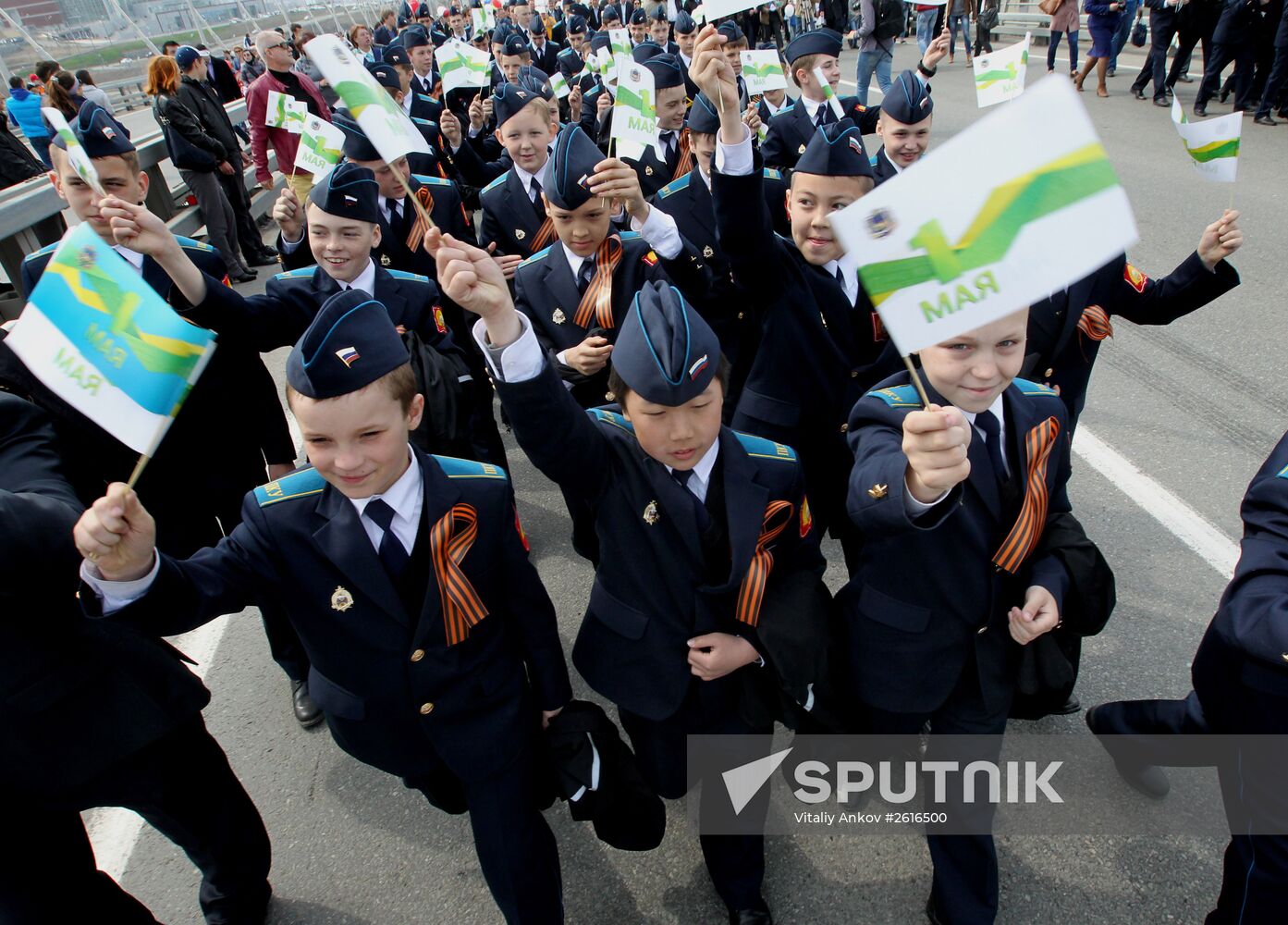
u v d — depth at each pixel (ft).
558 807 9.81
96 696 6.50
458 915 8.68
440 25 79.05
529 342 6.54
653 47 25.63
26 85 32.24
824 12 54.65
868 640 7.61
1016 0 65.00
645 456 7.32
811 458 10.89
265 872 8.44
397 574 6.91
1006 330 6.02
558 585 13.70
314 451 6.32
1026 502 6.89
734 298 12.20
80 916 6.61
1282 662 5.68
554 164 11.15
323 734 11.10
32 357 5.48
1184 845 8.62
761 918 8.01
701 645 7.23
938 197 4.78
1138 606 11.72
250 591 6.73
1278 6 33.01
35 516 6.01
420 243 15.11
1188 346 18.30
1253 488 6.37
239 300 10.32
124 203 9.11
